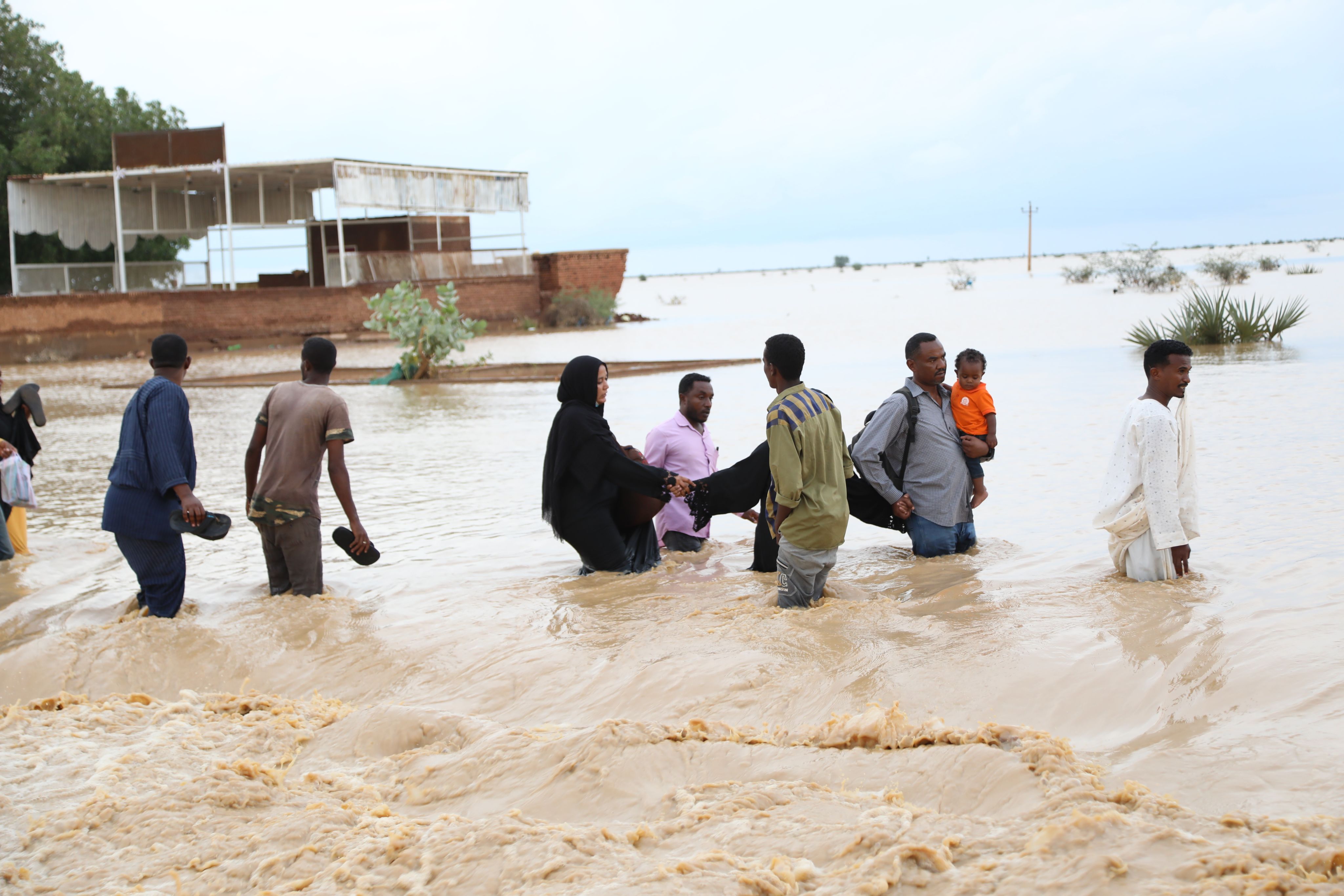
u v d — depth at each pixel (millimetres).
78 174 38625
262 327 38750
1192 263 138000
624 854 2967
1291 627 4578
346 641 5637
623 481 6785
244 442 14188
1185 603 5172
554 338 40531
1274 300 34094
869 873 2643
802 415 5531
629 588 6453
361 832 3287
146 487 6172
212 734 4457
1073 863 2537
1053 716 3953
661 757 3635
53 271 40656
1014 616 5141
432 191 43094
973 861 2699
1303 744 3348
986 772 3262
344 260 39844
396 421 16562
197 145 37969
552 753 3730
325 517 9305
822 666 4598
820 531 5617
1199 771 3229
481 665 5129
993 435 6859
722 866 2785
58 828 3531
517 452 12734
